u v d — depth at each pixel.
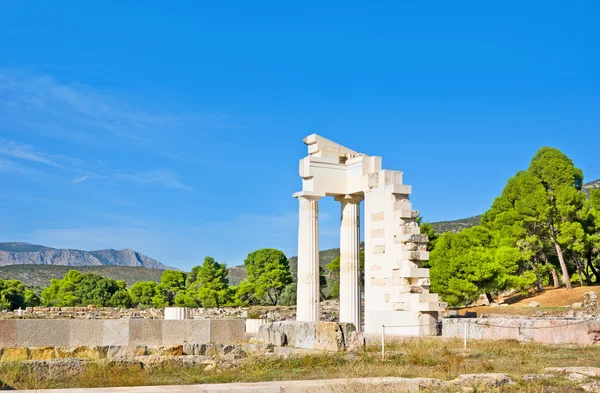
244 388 15.17
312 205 38.81
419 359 22.55
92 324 25.23
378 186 37.25
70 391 14.70
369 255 37.41
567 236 74.81
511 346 26.97
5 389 16.45
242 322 27.72
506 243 81.25
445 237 77.88
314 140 39.53
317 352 24.16
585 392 16.09
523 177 82.75
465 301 77.31
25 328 24.25
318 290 38.53
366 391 15.55
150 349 24.75
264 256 116.00
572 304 67.62
